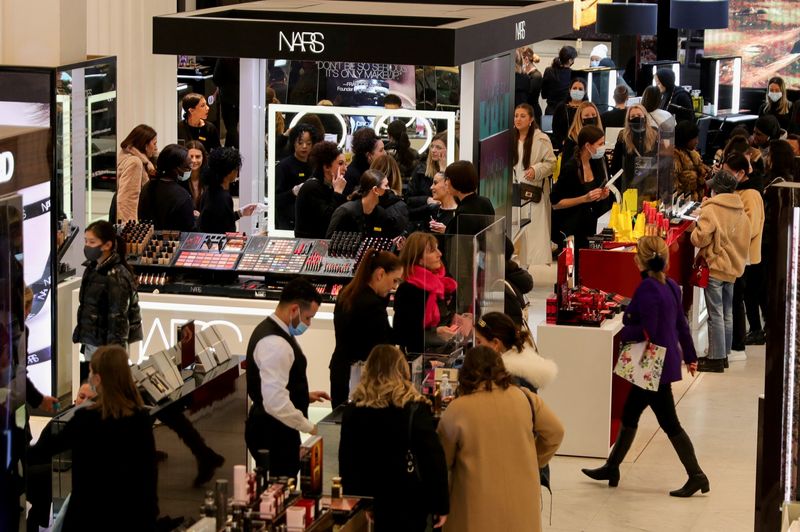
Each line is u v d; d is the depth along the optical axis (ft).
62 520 19.99
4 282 15.28
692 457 29.37
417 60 30.66
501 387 20.93
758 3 73.05
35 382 32.14
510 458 20.72
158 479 21.11
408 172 36.09
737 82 69.41
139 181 37.88
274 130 37.40
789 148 40.78
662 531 27.35
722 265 38.91
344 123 36.91
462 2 40.98
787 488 17.85
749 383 38.73
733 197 38.60
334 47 31.14
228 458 24.62
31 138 31.12
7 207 15.29
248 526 18.44
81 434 19.80
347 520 19.52
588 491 29.66
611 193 45.60
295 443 23.98
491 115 37.52
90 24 47.26
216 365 24.38
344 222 33.32
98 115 34.06
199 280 33.37
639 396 29.32
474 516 20.63
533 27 36.81
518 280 29.27
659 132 39.60
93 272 29.07
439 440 20.01
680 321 29.35
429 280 25.00
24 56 33.47
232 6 36.96
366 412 20.01
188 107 45.70
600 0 71.41
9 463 15.55
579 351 31.40
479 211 30.48
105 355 19.81
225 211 36.04
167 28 32.27
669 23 70.59
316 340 32.30
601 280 34.65
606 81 62.90
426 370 24.47
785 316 17.56
